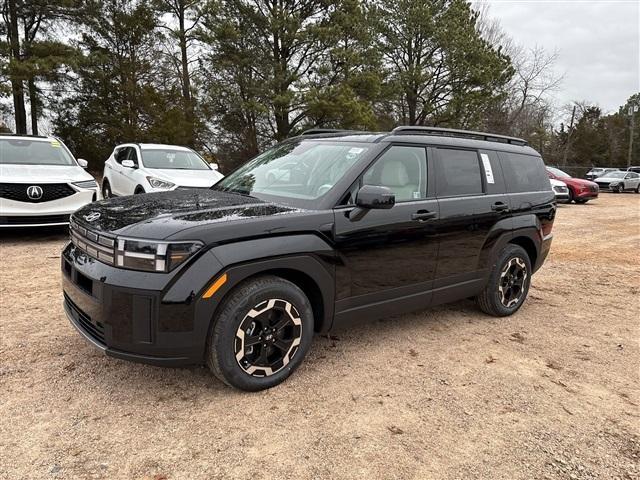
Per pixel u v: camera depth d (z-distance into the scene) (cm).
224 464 243
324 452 255
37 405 287
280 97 2058
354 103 2044
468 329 446
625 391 339
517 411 306
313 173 377
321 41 2089
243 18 2153
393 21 2734
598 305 543
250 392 311
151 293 269
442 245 402
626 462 259
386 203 326
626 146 6144
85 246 304
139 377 325
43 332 392
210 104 2259
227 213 310
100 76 2447
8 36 2236
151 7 2480
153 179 868
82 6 2339
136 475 232
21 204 692
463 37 2633
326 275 327
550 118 4669
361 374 345
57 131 2566
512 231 465
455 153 430
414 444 266
